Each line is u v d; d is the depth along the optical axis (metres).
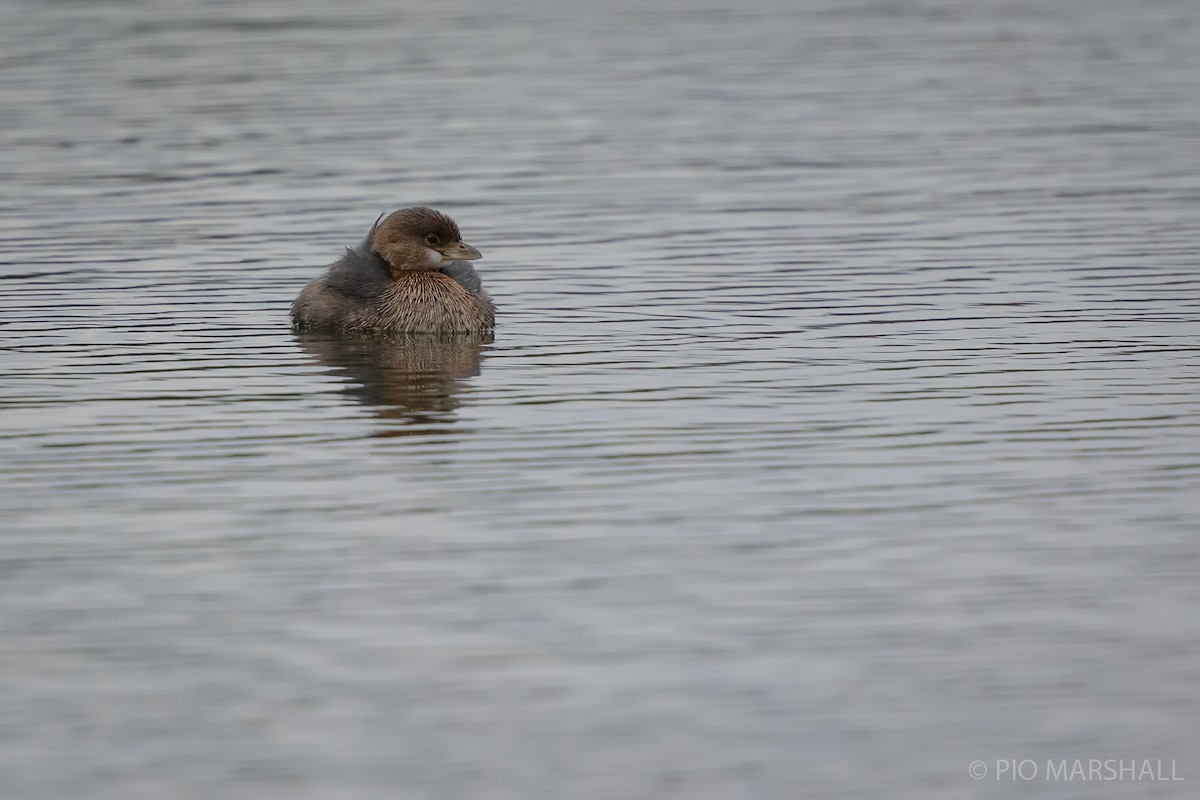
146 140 28.64
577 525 13.05
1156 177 25.86
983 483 13.84
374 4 41.97
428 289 18.67
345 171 26.69
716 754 10.09
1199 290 19.94
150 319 19.27
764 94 32.25
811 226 23.34
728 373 16.95
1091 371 16.83
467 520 13.18
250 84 32.94
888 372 16.91
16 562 12.45
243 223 23.72
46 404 16.09
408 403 16.11
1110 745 10.16
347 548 12.66
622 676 10.85
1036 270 20.97
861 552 12.54
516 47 36.72
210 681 10.82
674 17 40.25
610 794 9.74
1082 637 11.26
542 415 15.68
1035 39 37.41
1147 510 13.22
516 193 25.41
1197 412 15.51
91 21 39.22
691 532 12.91
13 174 26.47
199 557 12.53
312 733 10.30
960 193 25.08
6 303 19.84
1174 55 35.41
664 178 26.22
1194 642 11.17
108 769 9.95
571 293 20.33
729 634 11.34
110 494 13.74
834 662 11.00
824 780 9.86
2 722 10.38
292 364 17.53
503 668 10.95
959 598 11.80
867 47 36.66
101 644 11.26
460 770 9.95
